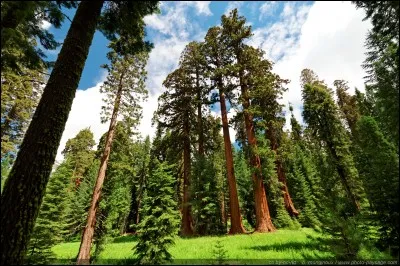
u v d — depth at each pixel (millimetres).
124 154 19297
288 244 12031
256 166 19469
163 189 11906
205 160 25016
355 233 8789
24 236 5023
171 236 10867
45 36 8984
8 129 20609
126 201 34812
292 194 36625
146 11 8961
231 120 21203
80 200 28938
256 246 12102
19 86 19734
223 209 34156
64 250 21141
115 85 18156
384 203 8094
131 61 18219
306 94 22172
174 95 26125
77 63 6734
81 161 41719
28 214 5152
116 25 9484
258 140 21094
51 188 20594
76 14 7242
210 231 22281
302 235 15023
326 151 20562
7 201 5047
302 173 36875
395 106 8359
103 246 15797
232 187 20125
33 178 5379
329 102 20781
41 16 8328
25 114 21000
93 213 14875
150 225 10812
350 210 9867
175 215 11609
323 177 11539
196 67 26781
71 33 6953
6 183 5293
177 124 26062
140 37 10039
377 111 9312
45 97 6148
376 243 8570
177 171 28078
